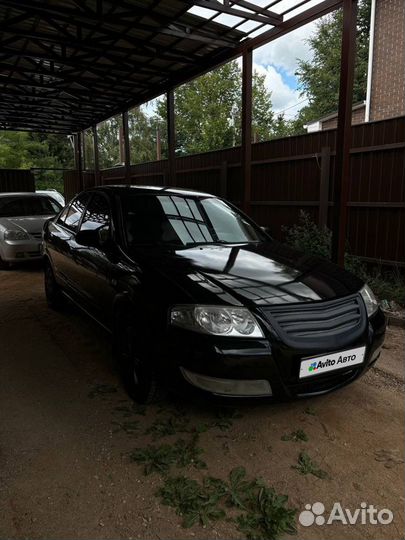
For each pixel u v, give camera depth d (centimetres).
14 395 292
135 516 184
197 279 251
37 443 236
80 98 984
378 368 337
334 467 218
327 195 621
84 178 1552
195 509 188
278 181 715
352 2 434
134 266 285
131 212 344
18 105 1094
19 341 395
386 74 1104
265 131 3006
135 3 531
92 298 357
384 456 227
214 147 2775
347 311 249
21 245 711
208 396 221
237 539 174
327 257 545
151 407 275
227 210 392
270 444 237
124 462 220
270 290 243
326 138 620
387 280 538
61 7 507
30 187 1398
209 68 696
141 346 256
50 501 192
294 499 196
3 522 180
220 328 221
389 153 534
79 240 340
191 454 226
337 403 283
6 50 639
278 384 222
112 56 689
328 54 2414
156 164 1119
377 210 557
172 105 827
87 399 286
